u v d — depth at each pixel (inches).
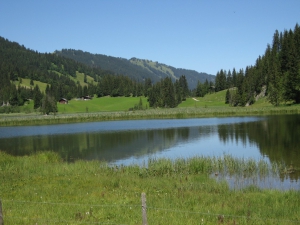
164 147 1642.5
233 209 486.0
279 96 4480.8
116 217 444.8
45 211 476.7
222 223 421.1
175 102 6948.8
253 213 462.6
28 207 503.5
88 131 2620.6
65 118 4124.0
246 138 1800.0
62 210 483.2
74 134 2436.0
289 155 1246.9
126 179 752.3
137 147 1675.7
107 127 2913.4
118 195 589.9
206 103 7081.7
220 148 1531.7
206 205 517.0
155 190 640.4
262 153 1326.3
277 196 579.2
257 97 5684.1
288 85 4355.3
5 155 1135.6
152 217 437.4
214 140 1808.6
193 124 2856.8
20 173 848.9
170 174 899.4
